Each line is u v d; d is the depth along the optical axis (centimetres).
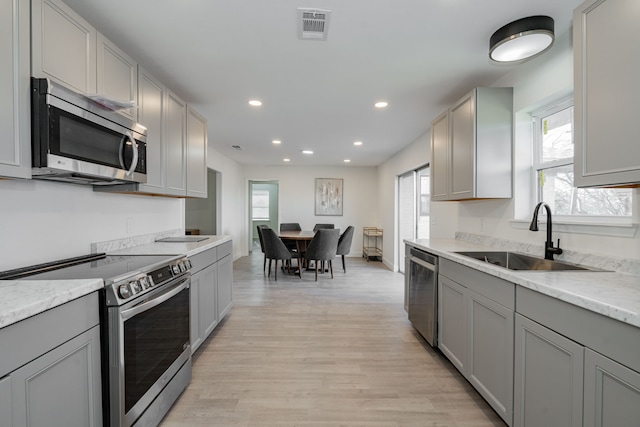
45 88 126
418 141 448
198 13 169
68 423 106
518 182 233
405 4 161
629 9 116
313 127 397
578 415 108
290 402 182
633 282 128
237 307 357
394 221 579
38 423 94
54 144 128
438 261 235
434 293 236
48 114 126
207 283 250
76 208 187
